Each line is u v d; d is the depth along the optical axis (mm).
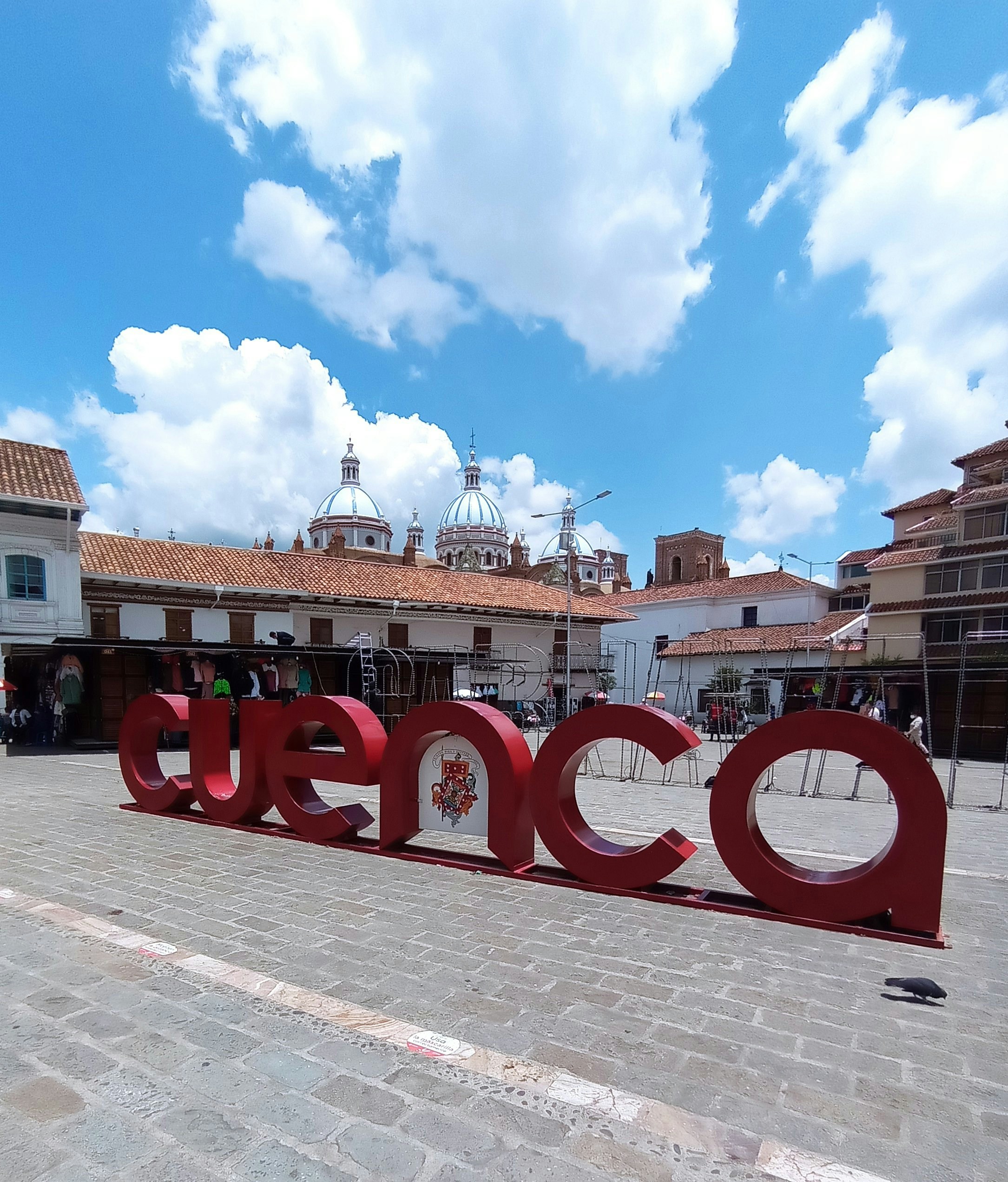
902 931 5176
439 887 6316
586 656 34562
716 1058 3400
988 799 13719
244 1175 2488
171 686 20078
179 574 22406
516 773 6762
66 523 19422
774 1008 3982
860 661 28234
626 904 5879
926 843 5125
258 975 4297
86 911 5570
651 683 40062
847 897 5324
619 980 4324
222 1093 3002
